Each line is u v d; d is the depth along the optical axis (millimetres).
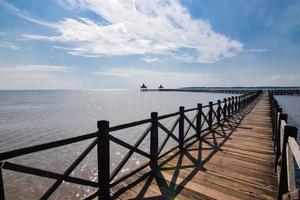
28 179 7379
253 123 9492
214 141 6293
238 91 59000
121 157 9430
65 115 26328
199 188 3350
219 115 8930
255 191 3277
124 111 29781
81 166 8500
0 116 25625
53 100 68562
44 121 21406
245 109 15438
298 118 18797
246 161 4582
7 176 7613
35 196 6289
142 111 29297
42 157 9719
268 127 8539
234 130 7945
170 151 5039
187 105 37031
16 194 6383
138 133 14375
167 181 3578
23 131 16312
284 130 2459
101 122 2705
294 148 1862
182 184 3475
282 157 2469
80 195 6152
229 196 3125
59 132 15898
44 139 13711
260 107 16828
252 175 3857
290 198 1684
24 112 30516
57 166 8602
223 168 4184
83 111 30859
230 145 5848
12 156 1709
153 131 3984
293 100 40219
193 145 5852
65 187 6609
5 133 15523
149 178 3689
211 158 4770
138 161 8906
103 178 2809
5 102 58312
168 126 17000
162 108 32656
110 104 45562
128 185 3336
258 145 5863
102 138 2732
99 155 2752
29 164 8836
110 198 2938
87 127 17984
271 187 3406
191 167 4219
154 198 3018
